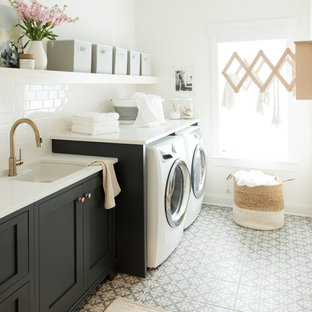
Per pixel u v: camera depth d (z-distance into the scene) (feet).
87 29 10.93
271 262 9.48
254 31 12.51
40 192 5.92
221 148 14.12
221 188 13.88
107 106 12.19
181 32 13.55
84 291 7.50
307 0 11.85
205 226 11.93
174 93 13.94
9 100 7.98
